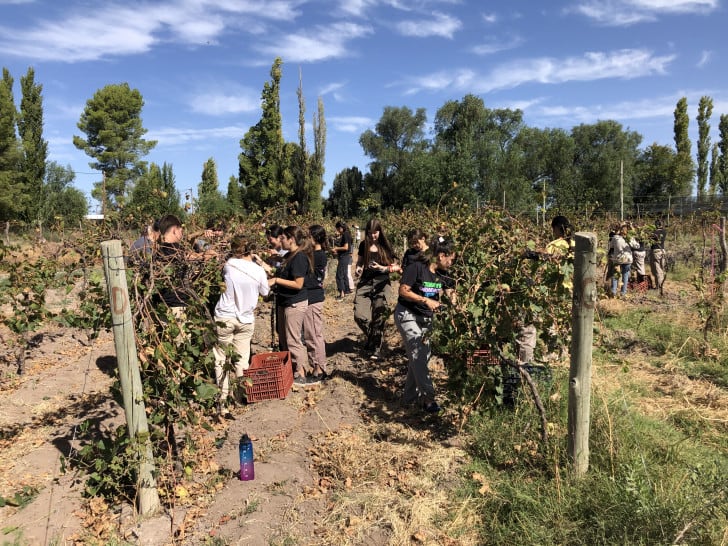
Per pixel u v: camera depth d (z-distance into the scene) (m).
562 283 4.01
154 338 3.37
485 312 4.11
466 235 5.39
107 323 3.64
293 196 43.97
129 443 3.28
